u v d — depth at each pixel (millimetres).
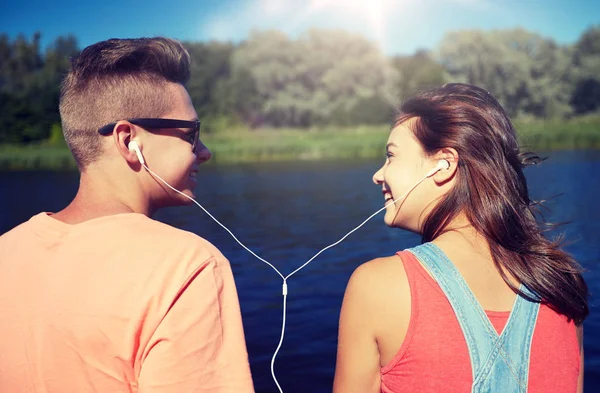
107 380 964
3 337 999
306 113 45438
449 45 45219
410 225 1253
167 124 1120
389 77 45281
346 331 1133
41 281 1011
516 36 44656
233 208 12555
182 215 11398
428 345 1037
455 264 1085
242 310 4973
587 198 12250
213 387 979
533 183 15562
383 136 38938
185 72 1169
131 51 1108
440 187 1193
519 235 1143
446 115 1180
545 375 1045
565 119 43156
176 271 992
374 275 1102
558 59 43969
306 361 3799
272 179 20109
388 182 1253
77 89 1096
